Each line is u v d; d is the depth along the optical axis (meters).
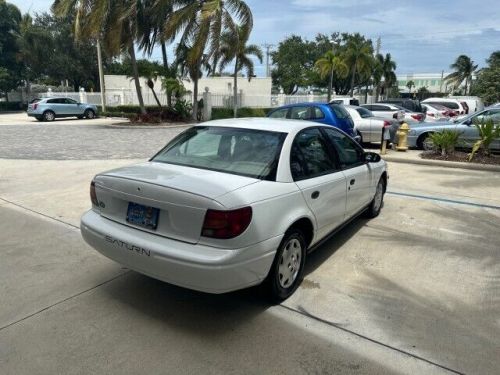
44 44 42.72
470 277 4.19
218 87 38.75
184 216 3.09
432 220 6.04
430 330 3.25
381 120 13.68
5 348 2.98
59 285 3.94
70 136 17.00
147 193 3.27
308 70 55.84
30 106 26.66
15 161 10.60
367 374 2.76
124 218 3.51
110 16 20.89
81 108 28.52
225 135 4.11
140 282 4.02
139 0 22.22
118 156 11.65
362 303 3.66
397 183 8.55
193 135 4.31
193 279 3.01
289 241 3.65
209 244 3.01
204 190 3.08
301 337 3.16
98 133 18.52
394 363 2.87
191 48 22.28
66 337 3.12
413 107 21.16
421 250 4.89
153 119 23.75
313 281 4.07
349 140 5.18
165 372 2.75
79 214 6.09
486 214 6.35
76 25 21.02
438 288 3.95
